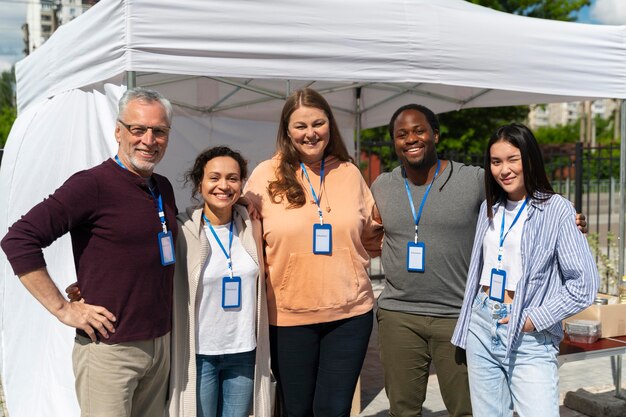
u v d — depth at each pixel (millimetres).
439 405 4434
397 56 3256
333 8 3121
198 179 2568
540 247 2443
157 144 2354
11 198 4637
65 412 3311
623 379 4922
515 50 3518
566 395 4387
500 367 2586
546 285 2467
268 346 2680
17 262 2131
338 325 2746
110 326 2266
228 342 2568
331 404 2777
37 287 2160
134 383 2379
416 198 2873
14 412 3945
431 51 3320
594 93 3785
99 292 2270
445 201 2809
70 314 2215
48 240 2178
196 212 2564
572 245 2389
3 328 4547
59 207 2180
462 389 2848
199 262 2512
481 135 16578
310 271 2664
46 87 4352
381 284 9508
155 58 2812
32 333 3920
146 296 2330
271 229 2660
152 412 2553
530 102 5637
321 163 2809
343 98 7227
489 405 2576
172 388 2537
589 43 3734
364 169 13258
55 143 3936
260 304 2637
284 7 3035
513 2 16375
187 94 6305
